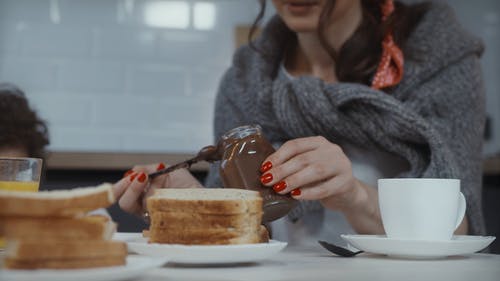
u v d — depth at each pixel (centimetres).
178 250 83
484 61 292
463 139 146
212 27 283
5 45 270
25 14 272
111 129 276
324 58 160
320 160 105
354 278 78
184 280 75
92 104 275
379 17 159
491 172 219
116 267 72
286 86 154
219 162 105
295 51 166
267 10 282
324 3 143
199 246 83
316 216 151
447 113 148
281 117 151
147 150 277
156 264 75
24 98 164
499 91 289
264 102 158
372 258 98
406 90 152
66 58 274
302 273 81
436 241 93
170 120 280
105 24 277
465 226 137
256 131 104
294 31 156
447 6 161
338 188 108
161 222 87
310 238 151
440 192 98
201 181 209
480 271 84
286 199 102
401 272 83
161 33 280
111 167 212
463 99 149
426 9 160
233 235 86
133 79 278
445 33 154
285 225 153
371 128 145
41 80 272
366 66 154
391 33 154
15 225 73
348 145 154
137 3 279
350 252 100
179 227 87
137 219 200
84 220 75
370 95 144
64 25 274
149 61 279
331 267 87
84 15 276
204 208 86
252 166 101
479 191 145
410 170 147
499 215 212
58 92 273
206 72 282
